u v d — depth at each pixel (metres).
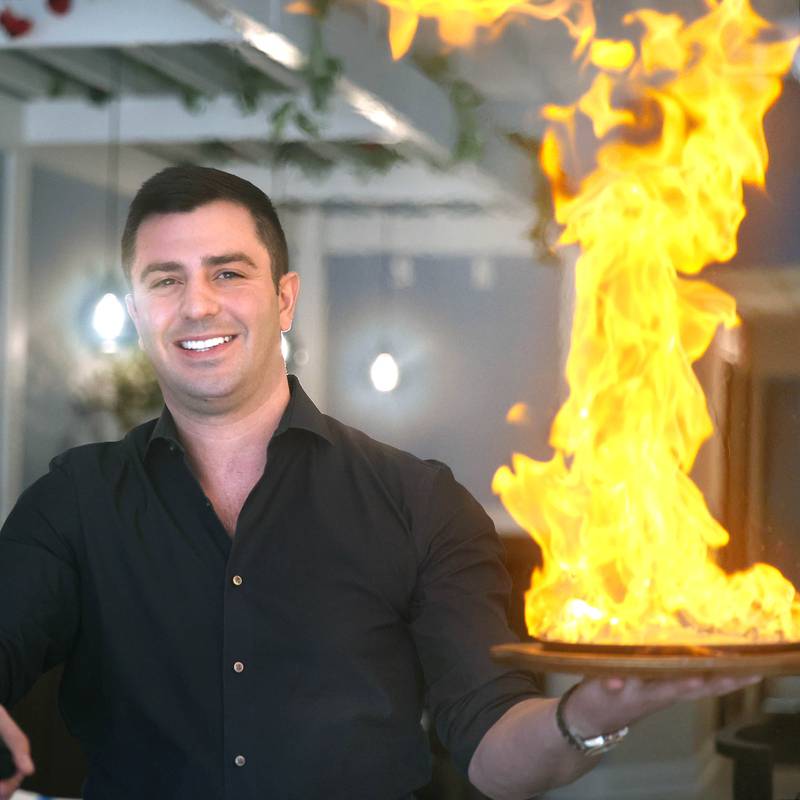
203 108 7.31
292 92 6.88
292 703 1.79
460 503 1.87
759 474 5.36
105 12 5.35
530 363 9.49
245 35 4.98
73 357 7.98
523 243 9.48
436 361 9.73
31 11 5.40
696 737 4.78
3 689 1.79
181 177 1.81
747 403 5.50
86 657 1.86
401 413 9.82
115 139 7.42
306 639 1.80
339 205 9.04
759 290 5.57
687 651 1.28
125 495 1.84
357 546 1.83
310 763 1.77
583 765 1.52
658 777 4.81
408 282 9.75
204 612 1.80
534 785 1.58
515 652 1.32
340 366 9.92
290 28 5.07
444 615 1.80
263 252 1.83
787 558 5.20
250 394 1.82
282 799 1.77
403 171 8.88
